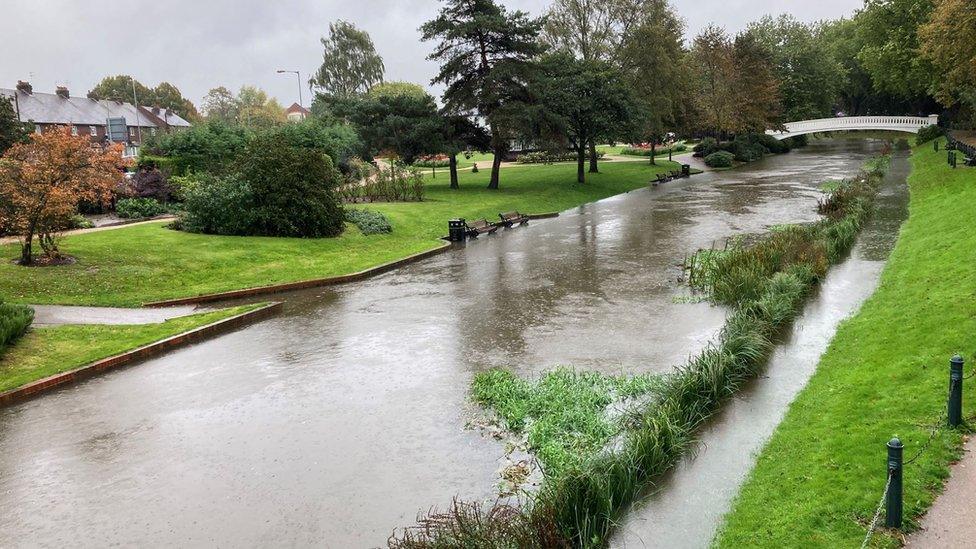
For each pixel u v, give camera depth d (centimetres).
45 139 1609
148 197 2931
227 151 3459
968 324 960
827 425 766
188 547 636
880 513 561
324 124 4119
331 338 1314
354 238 2367
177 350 1271
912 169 3931
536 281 1758
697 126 6406
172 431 902
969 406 729
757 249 1700
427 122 3691
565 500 625
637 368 1059
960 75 3391
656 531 620
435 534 592
